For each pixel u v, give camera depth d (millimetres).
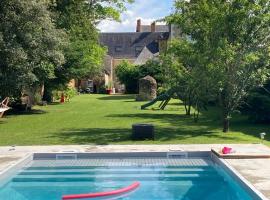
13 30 23672
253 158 12656
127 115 28500
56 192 10414
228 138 17141
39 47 24859
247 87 19953
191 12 19688
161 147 14656
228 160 12469
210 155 13781
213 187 10734
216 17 18422
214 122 23984
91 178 11680
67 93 46562
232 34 18688
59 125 22531
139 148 14484
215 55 18172
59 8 34781
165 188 10648
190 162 13375
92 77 73875
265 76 19016
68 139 16922
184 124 22828
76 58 37594
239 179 10211
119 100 48906
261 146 14562
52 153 13766
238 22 18281
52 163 13383
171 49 24078
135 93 71562
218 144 15250
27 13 23672
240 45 18562
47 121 24953
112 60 89250
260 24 18375
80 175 11969
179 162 13391
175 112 30969
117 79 79250
